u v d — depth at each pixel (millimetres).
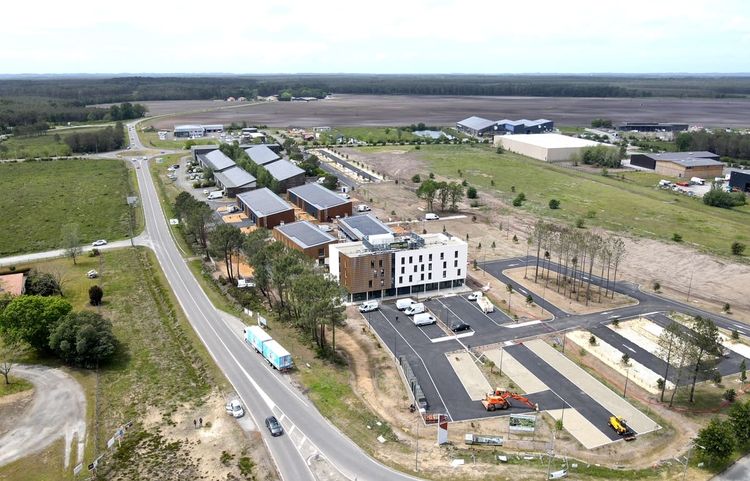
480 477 74750
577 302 138125
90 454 79312
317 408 90562
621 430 87250
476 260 167250
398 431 86312
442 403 95312
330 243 157250
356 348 114312
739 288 146250
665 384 102438
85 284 145375
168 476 74125
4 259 165500
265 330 119125
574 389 100688
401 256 137875
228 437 82625
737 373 106438
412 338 119188
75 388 97000
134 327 121062
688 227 195375
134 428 85188
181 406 91125
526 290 145625
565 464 78250
